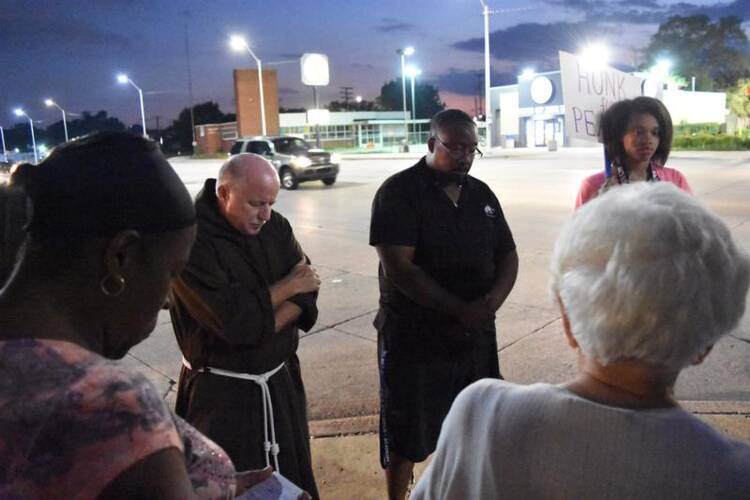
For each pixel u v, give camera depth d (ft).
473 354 9.41
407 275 8.71
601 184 10.57
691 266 3.16
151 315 3.64
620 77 13.14
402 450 9.43
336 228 37.96
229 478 3.82
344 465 11.54
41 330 3.14
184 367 8.09
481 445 3.59
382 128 204.33
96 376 2.95
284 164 62.59
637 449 3.14
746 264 3.37
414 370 9.20
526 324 18.62
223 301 7.27
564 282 3.51
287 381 8.27
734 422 12.19
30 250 3.21
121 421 2.85
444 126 8.80
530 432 3.40
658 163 10.53
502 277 9.60
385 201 8.91
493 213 9.53
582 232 3.51
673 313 3.14
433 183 9.00
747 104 153.38
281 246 8.40
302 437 8.49
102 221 3.25
